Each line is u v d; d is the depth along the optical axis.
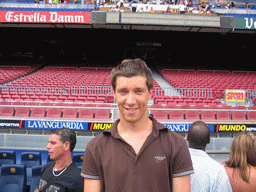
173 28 15.06
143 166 0.86
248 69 20.75
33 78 14.18
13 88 10.38
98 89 10.85
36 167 3.08
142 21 14.11
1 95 8.73
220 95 11.45
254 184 1.57
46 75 15.46
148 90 0.88
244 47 23.33
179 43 23.62
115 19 14.05
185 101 8.81
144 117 0.92
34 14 13.97
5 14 13.95
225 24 14.24
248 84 13.90
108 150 0.90
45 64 21.53
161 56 25.16
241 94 9.30
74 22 14.04
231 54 24.05
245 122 5.10
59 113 6.71
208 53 24.70
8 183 2.91
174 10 15.08
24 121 5.01
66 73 16.58
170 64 22.80
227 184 1.49
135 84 0.84
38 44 24.05
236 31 15.05
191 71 19.52
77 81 13.57
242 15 16.39
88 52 24.98
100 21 14.07
